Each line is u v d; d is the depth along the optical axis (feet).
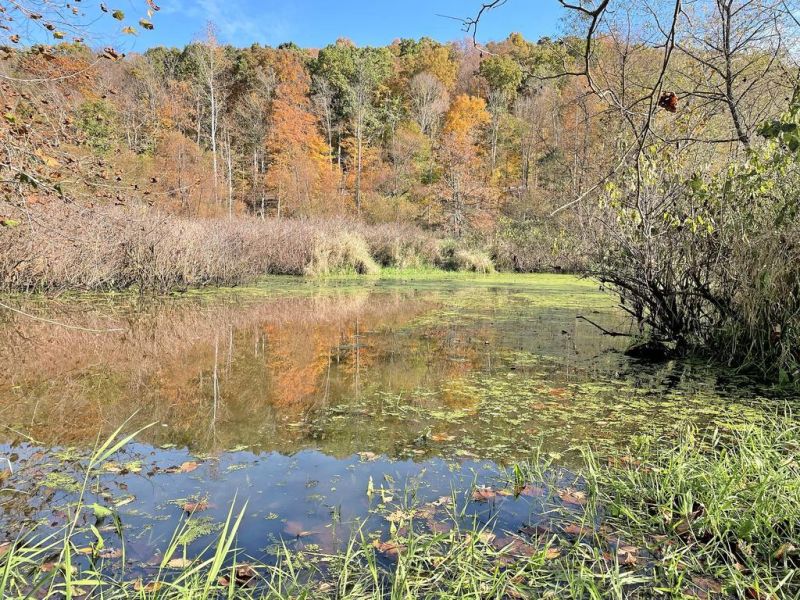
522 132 99.81
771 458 8.39
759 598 5.54
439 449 9.92
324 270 50.96
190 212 66.44
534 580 5.84
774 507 6.84
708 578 6.01
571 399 12.94
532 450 9.80
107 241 31.04
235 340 20.58
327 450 9.91
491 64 117.29
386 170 108.58
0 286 29.25
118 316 24.93
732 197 15.02
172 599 5.31
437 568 6.16
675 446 9.56
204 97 103.86
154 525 7.13
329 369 16.19
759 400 12.62
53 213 24.49
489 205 85.35
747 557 6.19
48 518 7.27
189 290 35.78
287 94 113.60
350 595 5.57
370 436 10.62
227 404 12.70
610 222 18.08
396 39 173.47
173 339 20.43
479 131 109.50
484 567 6.14
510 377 15.19
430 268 59.67
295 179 94.22
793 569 6.02
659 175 16.55
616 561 5.79
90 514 7.40
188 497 7.97
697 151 17.16
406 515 7.38
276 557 6.41
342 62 131.03
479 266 58.80
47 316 24.18
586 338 21.35
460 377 15.20
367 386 14.33
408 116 128.88
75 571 5.97
